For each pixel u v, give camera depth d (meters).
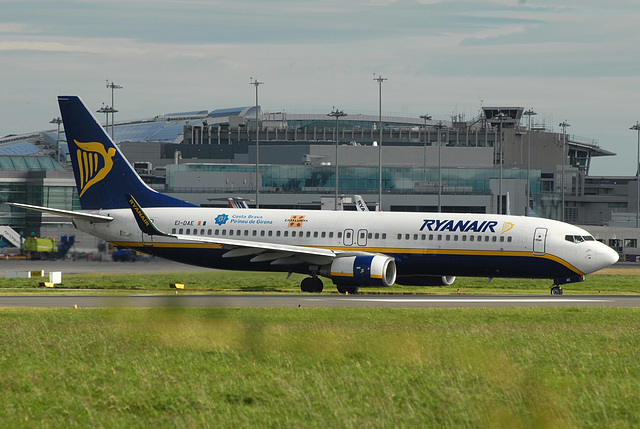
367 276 197.38
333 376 94.56
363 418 77.56
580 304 175.25
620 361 107.44
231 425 75.06
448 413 79.25
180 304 157.88
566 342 120.12
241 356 106.12
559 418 78.44
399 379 93.50
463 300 183.00
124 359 104.50
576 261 198.62
